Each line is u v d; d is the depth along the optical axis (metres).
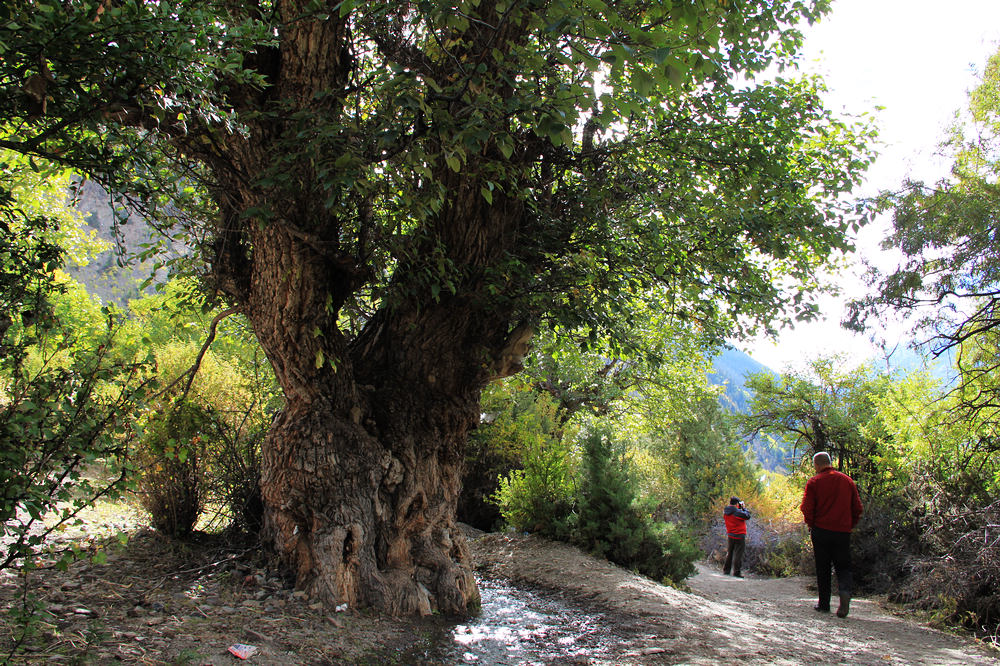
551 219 6.85
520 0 3.61
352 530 5.54
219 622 4.51
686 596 7.44
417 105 4.14
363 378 6.41
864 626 7.16
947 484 8.76
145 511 7.16
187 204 4.97
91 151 3.56
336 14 5.16
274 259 5.48
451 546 6.38
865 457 14.08
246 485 6.88
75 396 3.13
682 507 20.55
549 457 9.77
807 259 9.58
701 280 7.40
